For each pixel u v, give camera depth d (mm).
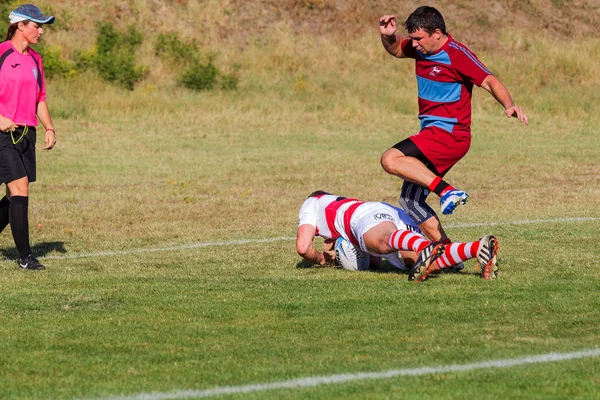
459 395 14047
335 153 65250
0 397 14273
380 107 92312
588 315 19375
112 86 89188
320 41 105500
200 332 18422
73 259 28438
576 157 62969
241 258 28250
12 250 30531
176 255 29031
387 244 23703
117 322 19359
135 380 15125
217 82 94438
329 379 14969
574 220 35969
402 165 23516
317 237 33062
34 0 96938
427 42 23391
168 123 79312
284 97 93562
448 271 24938
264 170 56188
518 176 53219
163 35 98750
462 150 24016
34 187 48344
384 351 16734
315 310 20297
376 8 111938
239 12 106875
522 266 25672
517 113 22609
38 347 17328
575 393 14094
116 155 62281
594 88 102250
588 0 119812
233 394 14250
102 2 101125
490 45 109188
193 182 50688
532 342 17156
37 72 26844
